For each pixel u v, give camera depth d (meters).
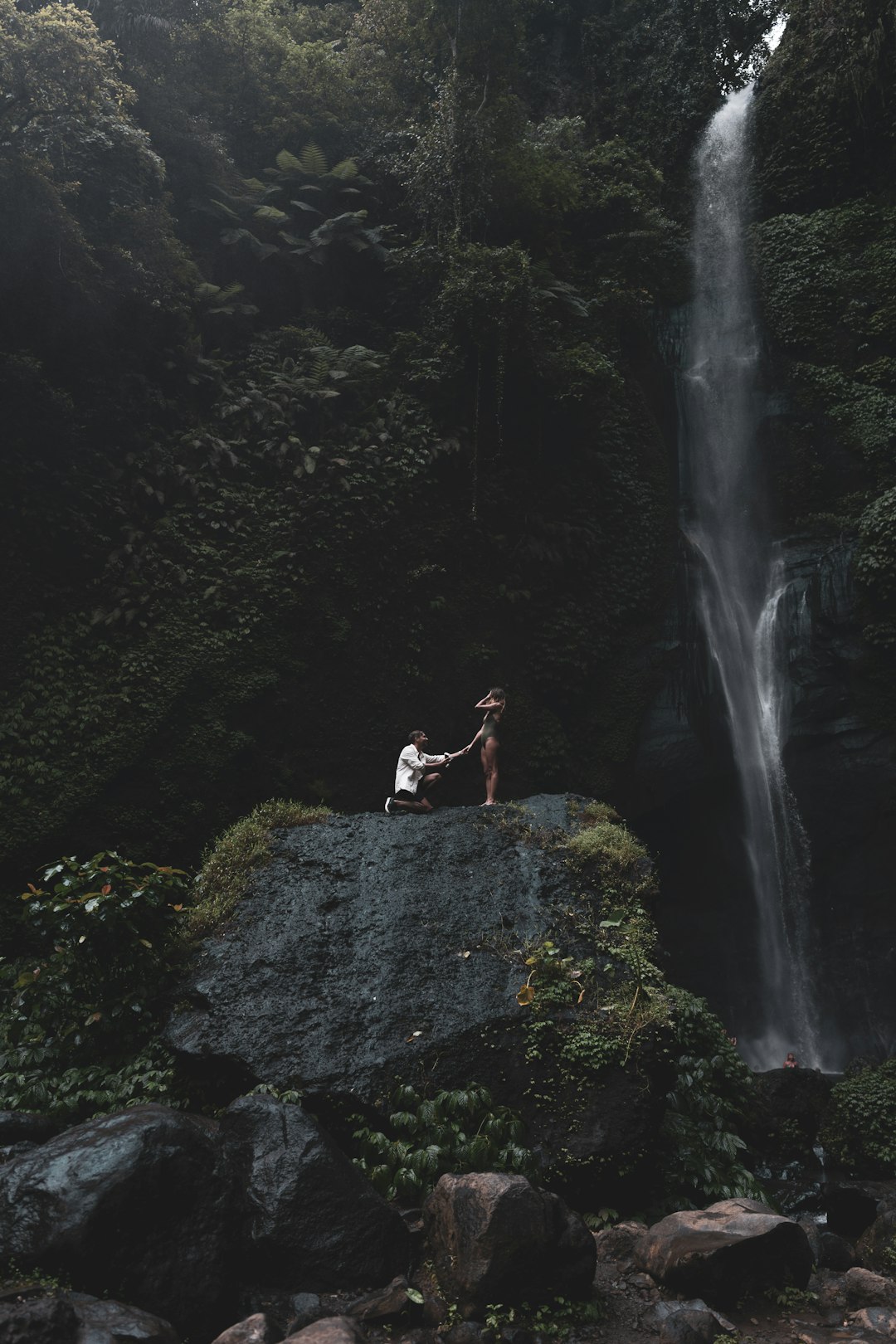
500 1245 5.28
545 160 20.55
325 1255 5.45
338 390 17.11
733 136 25.61
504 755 17.88
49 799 12.38
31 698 12.72
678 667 20.02
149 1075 7.11
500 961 8.09
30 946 11.56
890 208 23.38
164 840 13.27
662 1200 7.23
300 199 18.92
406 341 18.03
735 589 21.70
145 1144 5.19
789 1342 5.22
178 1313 4.89
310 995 7.61
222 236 17.12
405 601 16.92
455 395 17.83
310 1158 5.77
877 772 19.56
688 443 22.92
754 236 24.12
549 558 18.61
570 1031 7.40
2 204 12.75
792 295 23.05
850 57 23.86
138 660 13.59
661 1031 7.54
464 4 18.84
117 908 7.38
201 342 15.88
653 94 26.39
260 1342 4.56
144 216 14.79
